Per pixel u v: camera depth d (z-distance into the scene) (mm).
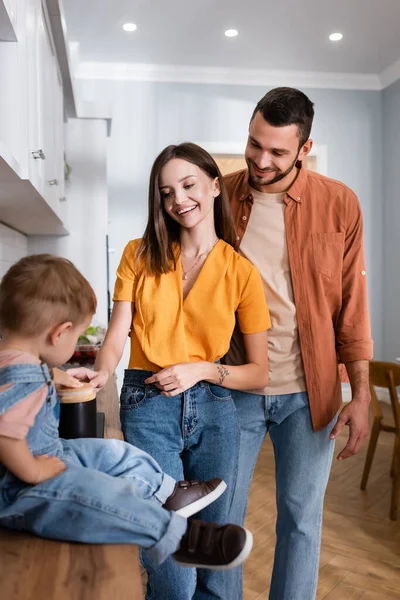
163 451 1485
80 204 4434
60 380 1260
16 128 1880
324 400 1848
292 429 1862
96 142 4430
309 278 1853
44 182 2551
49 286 1042
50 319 1051
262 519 3270
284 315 1853
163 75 6156
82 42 5527
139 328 1546
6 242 3463
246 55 5859
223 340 1552
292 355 1861
